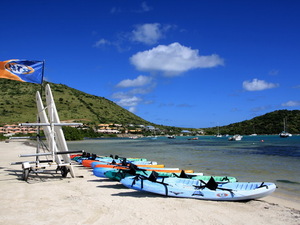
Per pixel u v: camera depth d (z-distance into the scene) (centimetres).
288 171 1744
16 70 1156
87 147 5269
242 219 695
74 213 700
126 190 1005
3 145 5300
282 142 7200
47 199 845
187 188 906
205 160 2514
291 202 924
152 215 700
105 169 1212
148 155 3167
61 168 1263
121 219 661
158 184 921
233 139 9569
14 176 1285
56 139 1284
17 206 756
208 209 771
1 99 16412
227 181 1057
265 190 881
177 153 3500
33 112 14662
